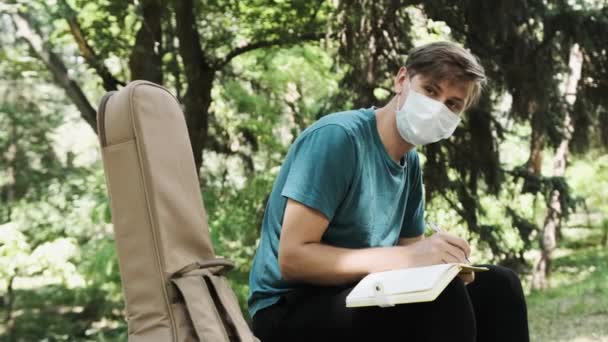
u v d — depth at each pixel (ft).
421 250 5.93
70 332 32.53
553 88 27.61
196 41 31.45
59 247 23.38
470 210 28.32
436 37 25.59
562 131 29.37
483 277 6.24
